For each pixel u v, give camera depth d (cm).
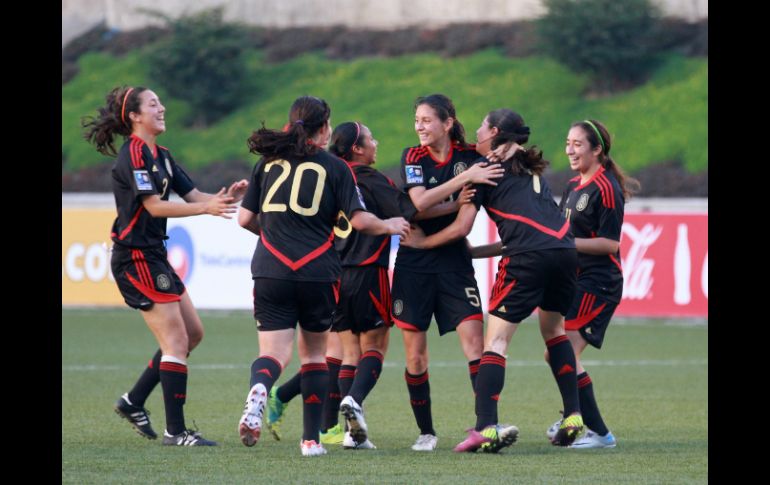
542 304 2278
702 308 5469
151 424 2641
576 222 2488
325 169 2114
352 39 11812
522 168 2269
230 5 12556
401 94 10569
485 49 11169
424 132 2348
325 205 2114
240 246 6262
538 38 10331
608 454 2231
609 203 2447
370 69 11219
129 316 6425
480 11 11750
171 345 2370
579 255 2492
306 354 2200
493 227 5750
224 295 6288
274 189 2112
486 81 10494
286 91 11075
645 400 3256
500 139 2288
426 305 2342
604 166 2512
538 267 2186
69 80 11800
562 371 2312
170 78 11031
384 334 2406
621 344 5034
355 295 2378
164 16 11525
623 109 9488
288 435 2578
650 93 9619
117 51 12219
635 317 6216
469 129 9600
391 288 2409
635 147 8900
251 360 4362
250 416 1983
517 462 2106
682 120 9056
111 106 2402
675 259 5547
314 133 2159
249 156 9944
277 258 2086
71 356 4434
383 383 3691
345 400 2212
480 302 2372
